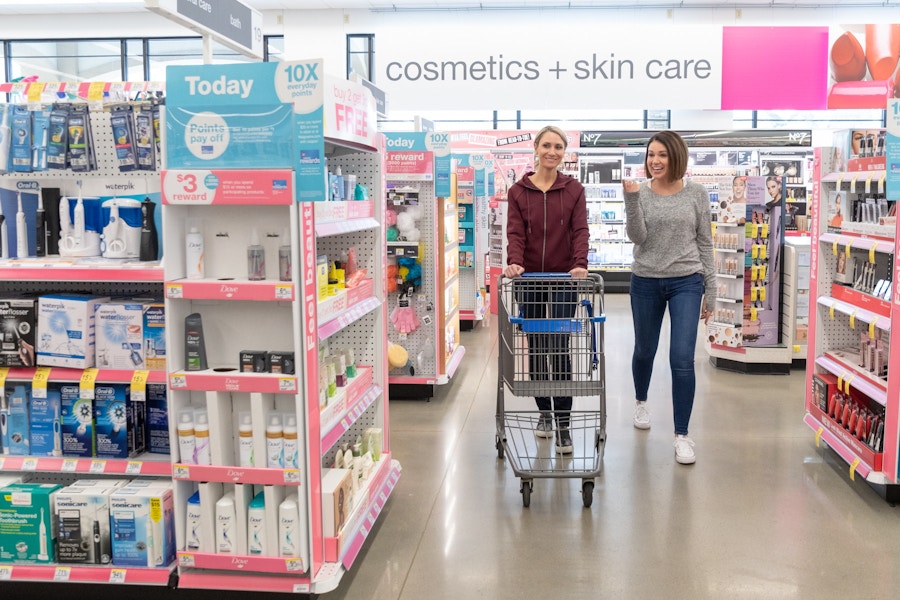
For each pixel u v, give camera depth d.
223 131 2.61
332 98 2.90
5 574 2.84
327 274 3.10
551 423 4.59
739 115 14.88
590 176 12.99
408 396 5.97
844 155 4.42
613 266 13.04
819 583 3.00
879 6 13.86
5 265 2.82
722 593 2.92
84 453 2.95
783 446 4.71
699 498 3.87
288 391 2.62
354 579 3.06
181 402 2.73
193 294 2.64
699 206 4.39
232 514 2.71
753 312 6.74
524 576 3.07
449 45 11.73
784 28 11.54
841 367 4.32
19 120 2.95
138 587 2.86
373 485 3.48
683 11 14.15
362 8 14.55
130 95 3.26
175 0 2.71
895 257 3.60
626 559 3.21
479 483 4.11
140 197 3.05
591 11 14.28
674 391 4.40
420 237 5.96
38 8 14.20
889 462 3.68
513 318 3.80
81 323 2.87
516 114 15.22
